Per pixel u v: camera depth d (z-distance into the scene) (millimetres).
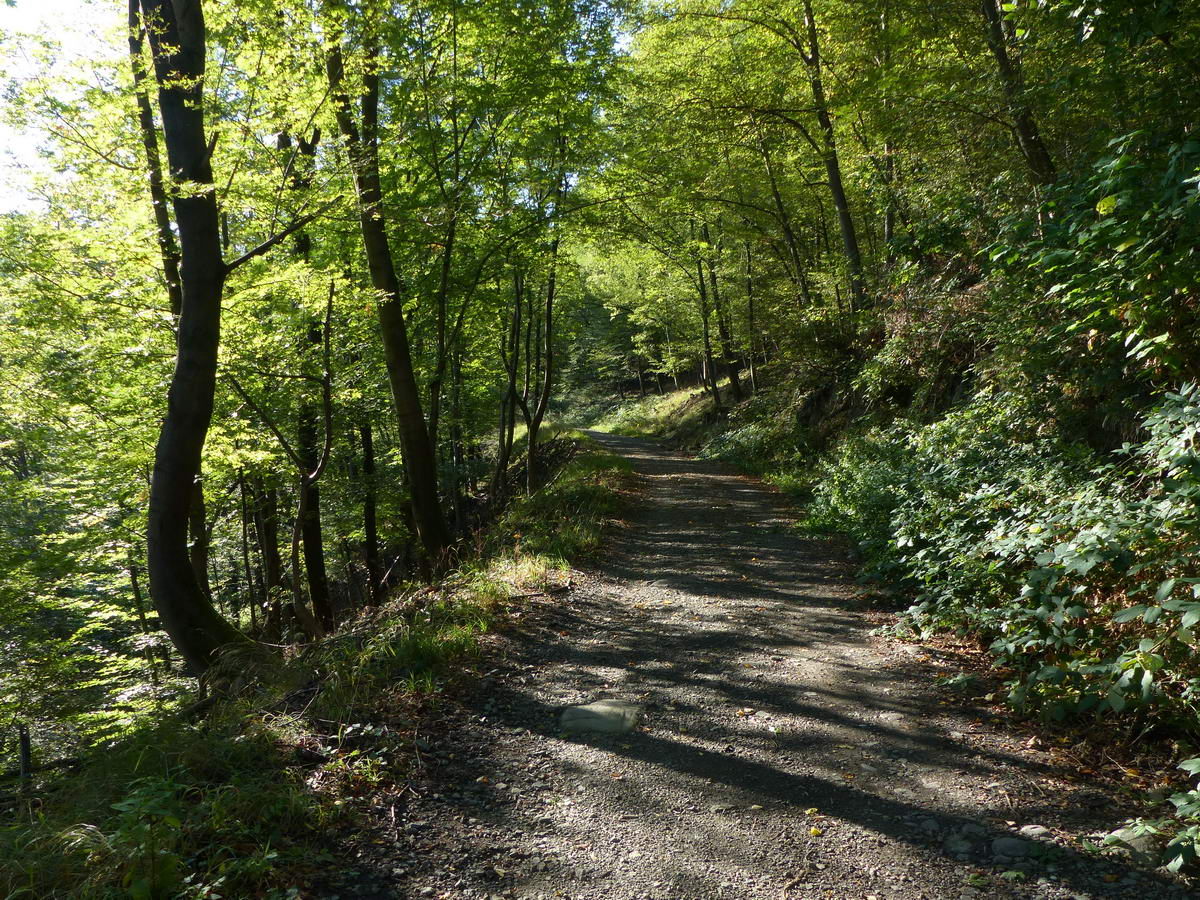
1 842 3012
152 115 9273
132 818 2979
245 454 11625
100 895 2811
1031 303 7277
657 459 25562
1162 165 4434
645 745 4465
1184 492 3607
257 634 15586
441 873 3189
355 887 3068
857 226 22844
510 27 11945
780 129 17594
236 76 9328
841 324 17406
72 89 8359
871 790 3836
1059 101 7430
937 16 10617
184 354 7828
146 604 15648
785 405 21109
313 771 3938
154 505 7773
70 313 9812
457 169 12430
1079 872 3033
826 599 7566
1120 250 4289
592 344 50062
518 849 3381
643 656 6133
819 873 3160
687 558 9898
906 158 12047
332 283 11250
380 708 4789
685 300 32062
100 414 11359
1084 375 6996
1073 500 4730
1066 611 4059
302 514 11688
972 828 3422
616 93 14125
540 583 8391
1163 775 3611
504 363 23406
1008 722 4449
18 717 10438
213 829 3275
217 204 9195
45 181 8898
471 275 14156
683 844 3410
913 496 7578
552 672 5789
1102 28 5176
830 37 15602
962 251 8836
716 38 16891
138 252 9695
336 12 9031
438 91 11641
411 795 3830
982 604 5312
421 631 6133
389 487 16109
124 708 10969
